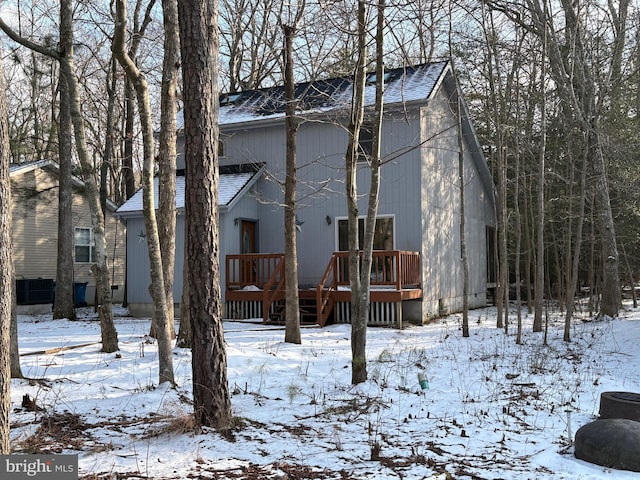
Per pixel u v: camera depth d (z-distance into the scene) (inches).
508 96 613.6
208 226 246.5
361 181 684.1
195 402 247.9
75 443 219.1
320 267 699.4
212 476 187.3
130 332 536.7
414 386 338.6
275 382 345.1
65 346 450.3
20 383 321.1
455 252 772.6
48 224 920.3
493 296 955.3
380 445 226.8
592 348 471.5
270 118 705.6
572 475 193.6
